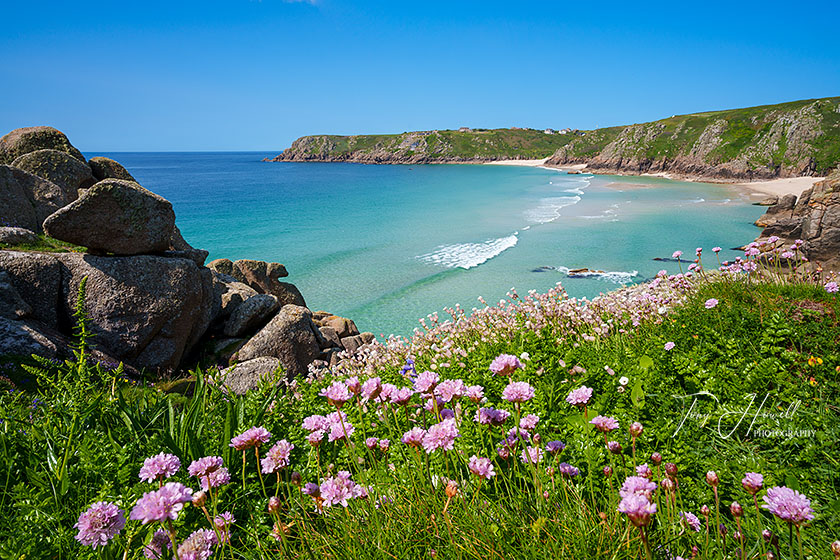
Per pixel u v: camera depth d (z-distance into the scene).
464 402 3.79
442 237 42.59
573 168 165.88
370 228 48.38
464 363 5.40
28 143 17.08
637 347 5.45
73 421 3.76
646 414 3.80
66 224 10.72
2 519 2.75
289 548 2.35
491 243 39.12
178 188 98.62
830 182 25.11
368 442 3.02
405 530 2.22
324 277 29.55
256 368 9.91
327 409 4.28
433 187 98.50
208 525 2.71
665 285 7.72
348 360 7.60
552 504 2.40
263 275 17.42
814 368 4.21
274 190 93.44
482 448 3.00
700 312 5.88
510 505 2.38
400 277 29.09
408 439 2.45
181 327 11.39
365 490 2.46
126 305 10.80
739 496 2.66
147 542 2.33
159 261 11.45
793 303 5.50
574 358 4.89
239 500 3.02
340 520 2.35
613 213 55.84
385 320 21.52
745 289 6.22
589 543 2.01
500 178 126.00
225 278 16.09
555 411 3.88
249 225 51.25
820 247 24.94
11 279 10.05
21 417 4.06
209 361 11.91
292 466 3.40
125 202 11.16
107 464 3.17
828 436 3.16
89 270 10.86
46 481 2.99
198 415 4.04
